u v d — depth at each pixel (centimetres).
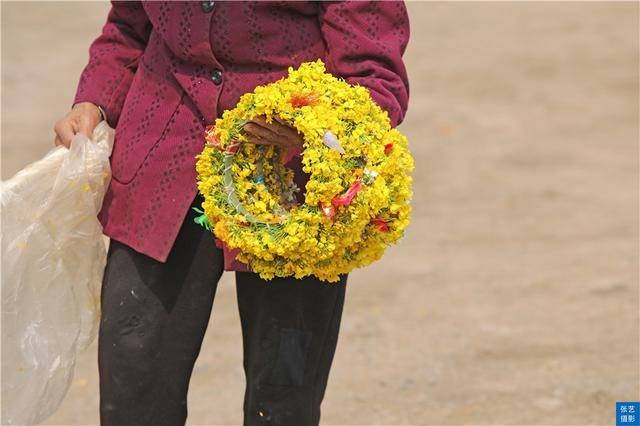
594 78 2386
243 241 502
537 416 890
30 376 568
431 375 989
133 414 556
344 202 488
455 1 3058
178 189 547
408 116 2142
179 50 548
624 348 1030
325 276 514
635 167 1809
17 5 2958
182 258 553
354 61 545
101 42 613
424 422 889
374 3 549
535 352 1035
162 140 555
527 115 2150
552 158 1873
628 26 2775
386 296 1221
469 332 1096
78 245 577
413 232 1482
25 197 570
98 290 592
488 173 1789
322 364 570
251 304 556
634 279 1240
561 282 1245
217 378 1003
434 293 1226
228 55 542
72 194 565
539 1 3041
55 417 923
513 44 2645
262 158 527
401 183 508
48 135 1986
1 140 1948
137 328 554
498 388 953
